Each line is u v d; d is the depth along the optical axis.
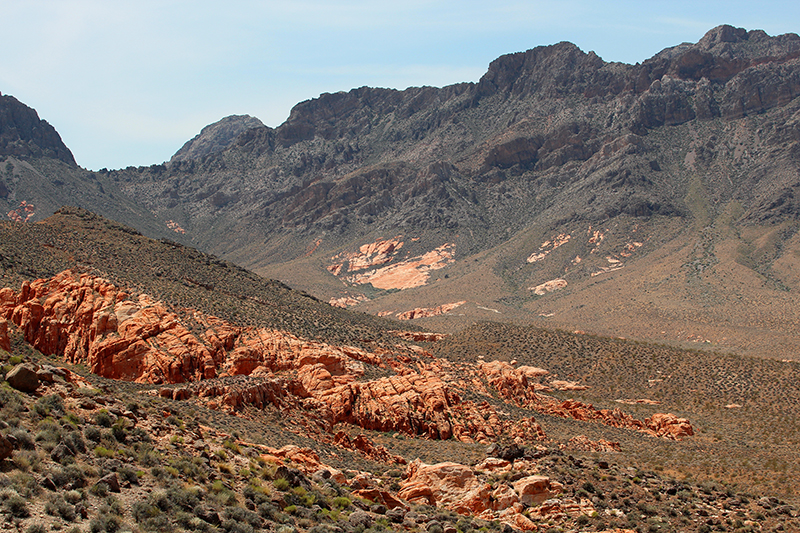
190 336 78.38
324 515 32.00
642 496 47.56
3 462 25.30
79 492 25.22
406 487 43.38
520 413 90.75
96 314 78.62
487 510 41.56
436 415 76.94
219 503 29.42
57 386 35.16
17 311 79.56
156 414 39.97
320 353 84.69
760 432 95.94
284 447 43.56
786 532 44.72
